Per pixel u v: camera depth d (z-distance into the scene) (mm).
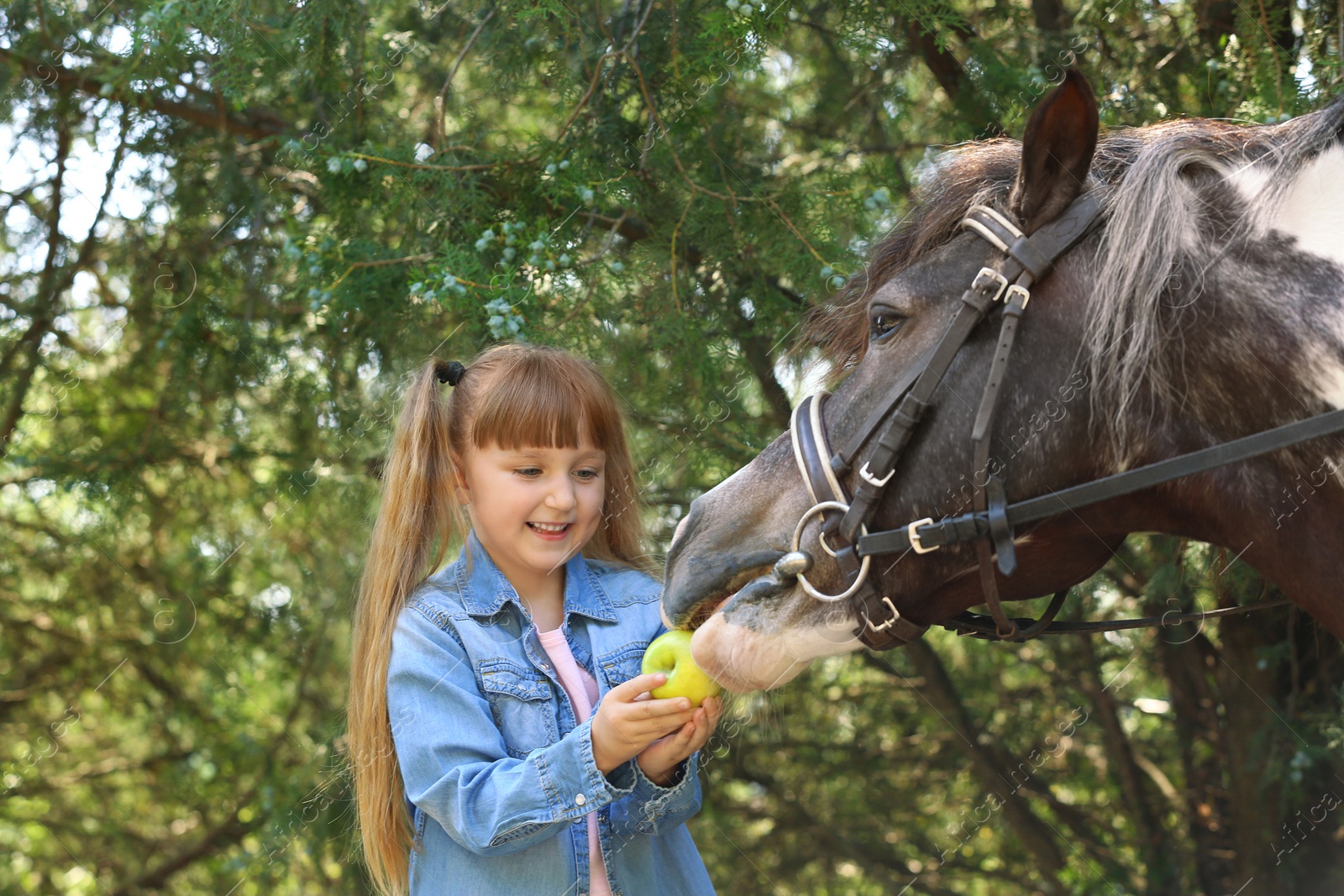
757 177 2727
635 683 1313
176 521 3734
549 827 1325
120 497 3477
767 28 2262
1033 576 1441
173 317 3342
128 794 4320
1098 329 1259
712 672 1376
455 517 1656
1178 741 3301
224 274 3346
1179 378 1268
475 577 1559
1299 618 2715
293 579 3773
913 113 3082
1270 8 2285
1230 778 2867
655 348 2586
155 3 2445
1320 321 1211
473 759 1397
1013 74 2533
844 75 3084
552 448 1515
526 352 1591
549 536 1529
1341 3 2137
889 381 1362
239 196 3248
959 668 3686
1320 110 1285
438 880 1464
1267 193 1259
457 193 2527
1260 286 1238
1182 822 3318
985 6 2859
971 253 1355
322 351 3234
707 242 2502
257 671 4027
